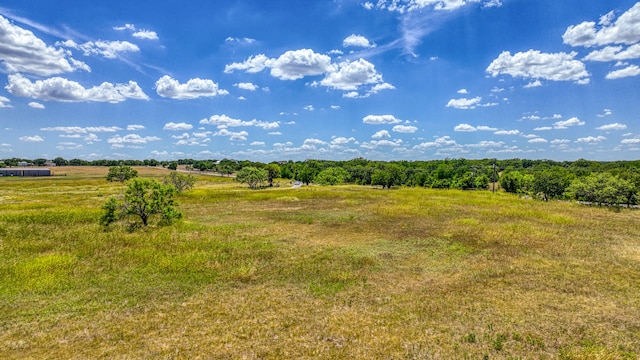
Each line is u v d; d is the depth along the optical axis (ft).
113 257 44.29
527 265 41.47
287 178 375.66
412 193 147.84
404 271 39.52
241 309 29.01
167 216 70.28
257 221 76.28
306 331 25.12
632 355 21.85
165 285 34.73
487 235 58.49
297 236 59.36
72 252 46.57
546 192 131.34
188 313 28.22
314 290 33.53
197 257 44.39
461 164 385.50
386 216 82.64
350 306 29.71
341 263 42.70
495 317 27.45
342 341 23.71
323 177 287.28
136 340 23.75
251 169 224.53
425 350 22.52
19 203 110.42
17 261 42.32
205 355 21.84
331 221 75.77
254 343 23.38
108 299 31.04
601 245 51.75
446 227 67.46
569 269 39.81
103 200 124.36
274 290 33.53
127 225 69.41
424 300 30.96
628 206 105.09
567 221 73.20
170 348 22.65
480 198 126.93
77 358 21.44
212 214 87.92
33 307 29.09
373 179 279.28
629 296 31.73
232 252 47.73
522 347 22.97
